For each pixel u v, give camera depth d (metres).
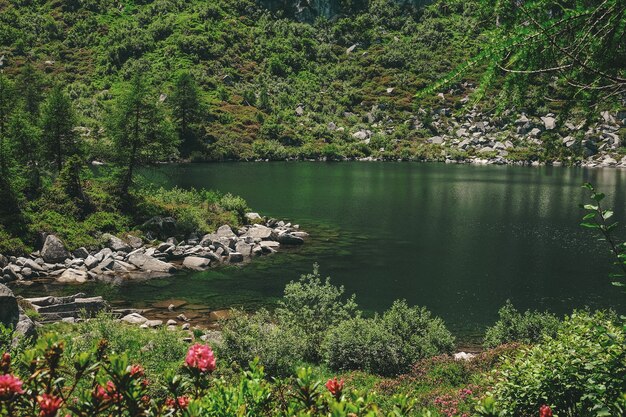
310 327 20.78
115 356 3.21
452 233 49.50
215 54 166.25
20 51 151.62
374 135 145.62
